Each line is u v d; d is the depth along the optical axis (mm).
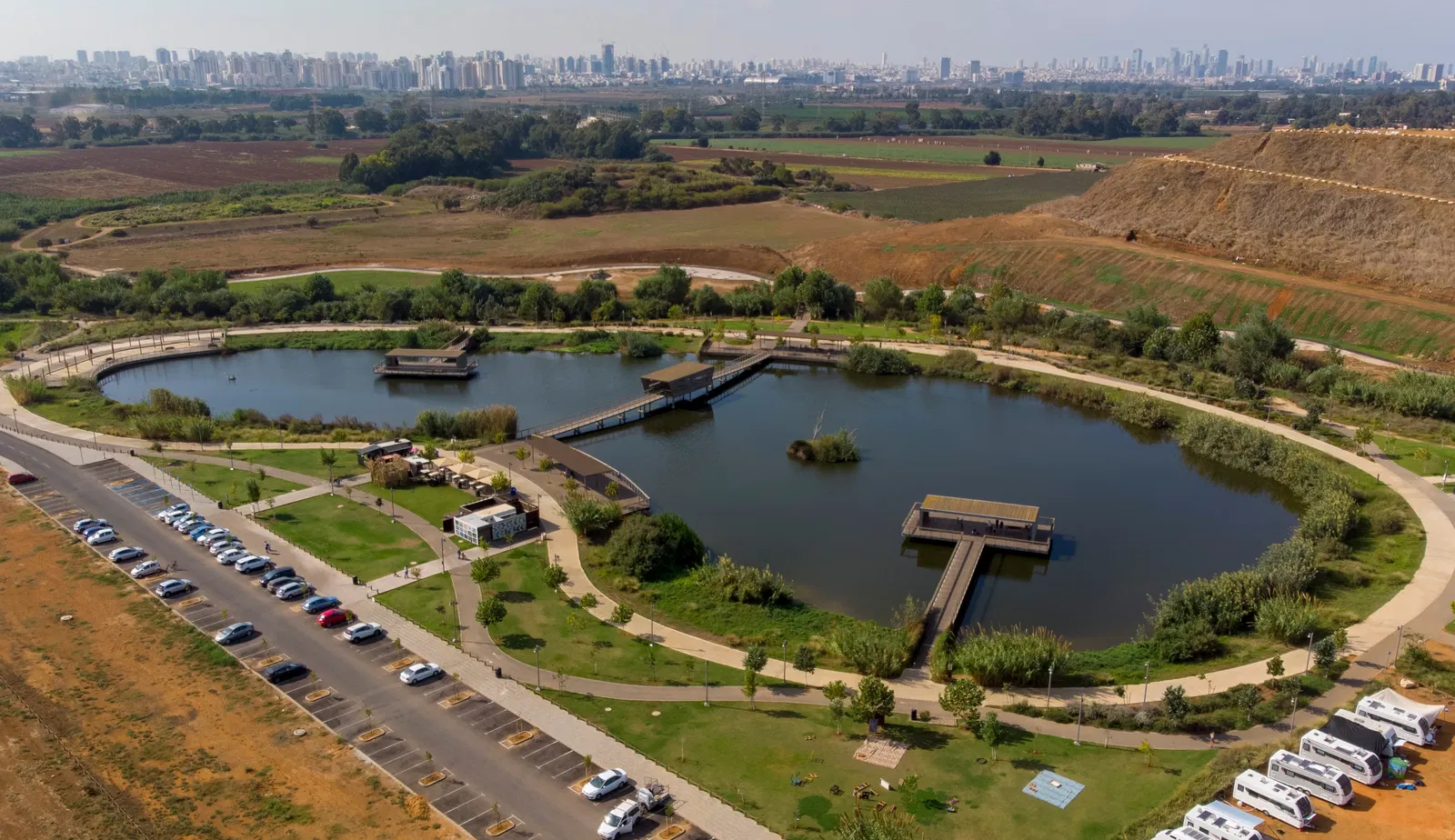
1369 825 63781
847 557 112812
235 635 88062
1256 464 137125
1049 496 130875
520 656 86750
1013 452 148125
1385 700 75562
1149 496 130750
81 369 184250
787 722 77250
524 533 113062
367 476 129000
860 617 98750
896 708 79312
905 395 177000
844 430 147125
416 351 187875
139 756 71750
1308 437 144125
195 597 96562
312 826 64438
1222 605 91750
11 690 80062
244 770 70375
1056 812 65688
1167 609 93438
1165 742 74125
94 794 67500
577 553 108500
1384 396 155250
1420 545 107750
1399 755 71438
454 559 105875
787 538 117812
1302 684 80812
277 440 144125
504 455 138625
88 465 132375
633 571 102938
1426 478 127375
